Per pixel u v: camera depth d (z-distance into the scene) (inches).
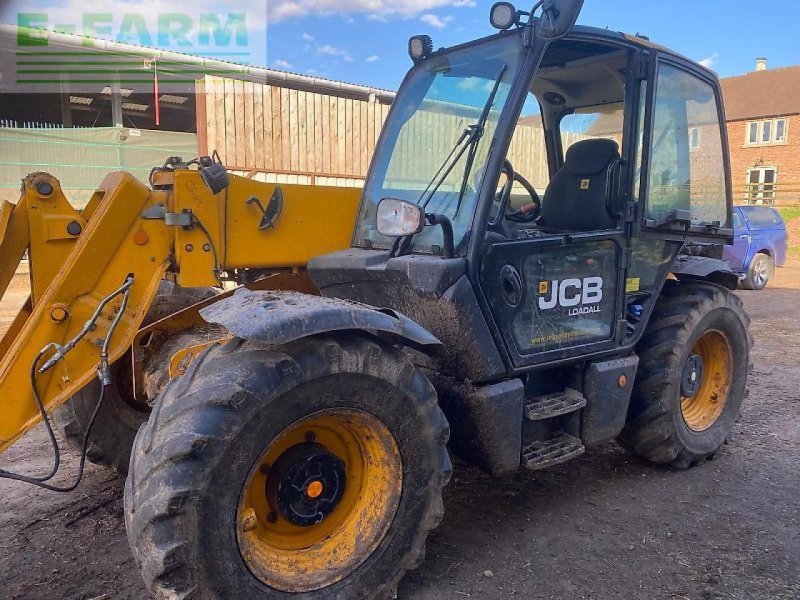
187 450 83.9
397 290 117.7
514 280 117.5
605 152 142.2
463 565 116.9
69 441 142.0
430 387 104.2
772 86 1305.4
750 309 408.2
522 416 120.6
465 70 125.5
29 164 395.5
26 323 108.7
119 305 113.1
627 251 136.5
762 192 1072.8
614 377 135.0
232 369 90.3
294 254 138.4
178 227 121.3
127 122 586.9
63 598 105.8
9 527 128.3
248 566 90.7
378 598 101.8
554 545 124.0
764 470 159.8
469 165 117.6
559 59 137.2
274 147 423.5
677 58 144.6
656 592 109.5
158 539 83.4
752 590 110.0
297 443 100.5
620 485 150.5
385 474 102.0
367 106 461.7
